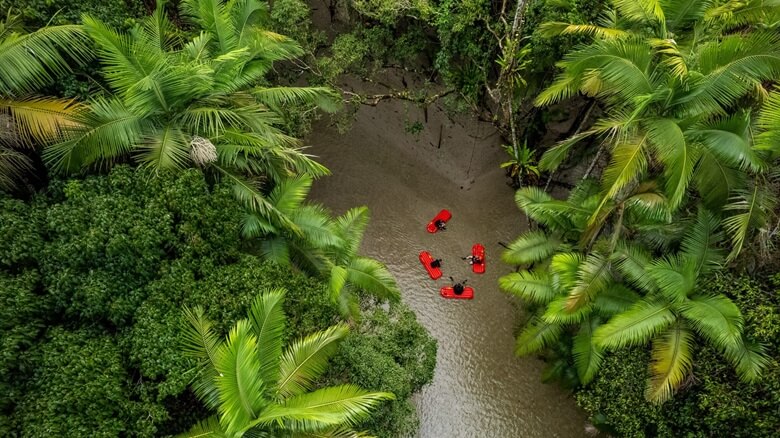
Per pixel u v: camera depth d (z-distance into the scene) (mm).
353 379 9312
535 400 13258
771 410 8445
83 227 7875
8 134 8508
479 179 17906
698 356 9148
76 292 7664
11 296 7234
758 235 9242
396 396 9492
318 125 18578
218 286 8336
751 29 9883
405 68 16875
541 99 10719
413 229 16734
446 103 15867
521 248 11758
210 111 9281
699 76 8180
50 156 8516
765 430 8523
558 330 11172
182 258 8336
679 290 8961
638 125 9141
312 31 16172
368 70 16359
